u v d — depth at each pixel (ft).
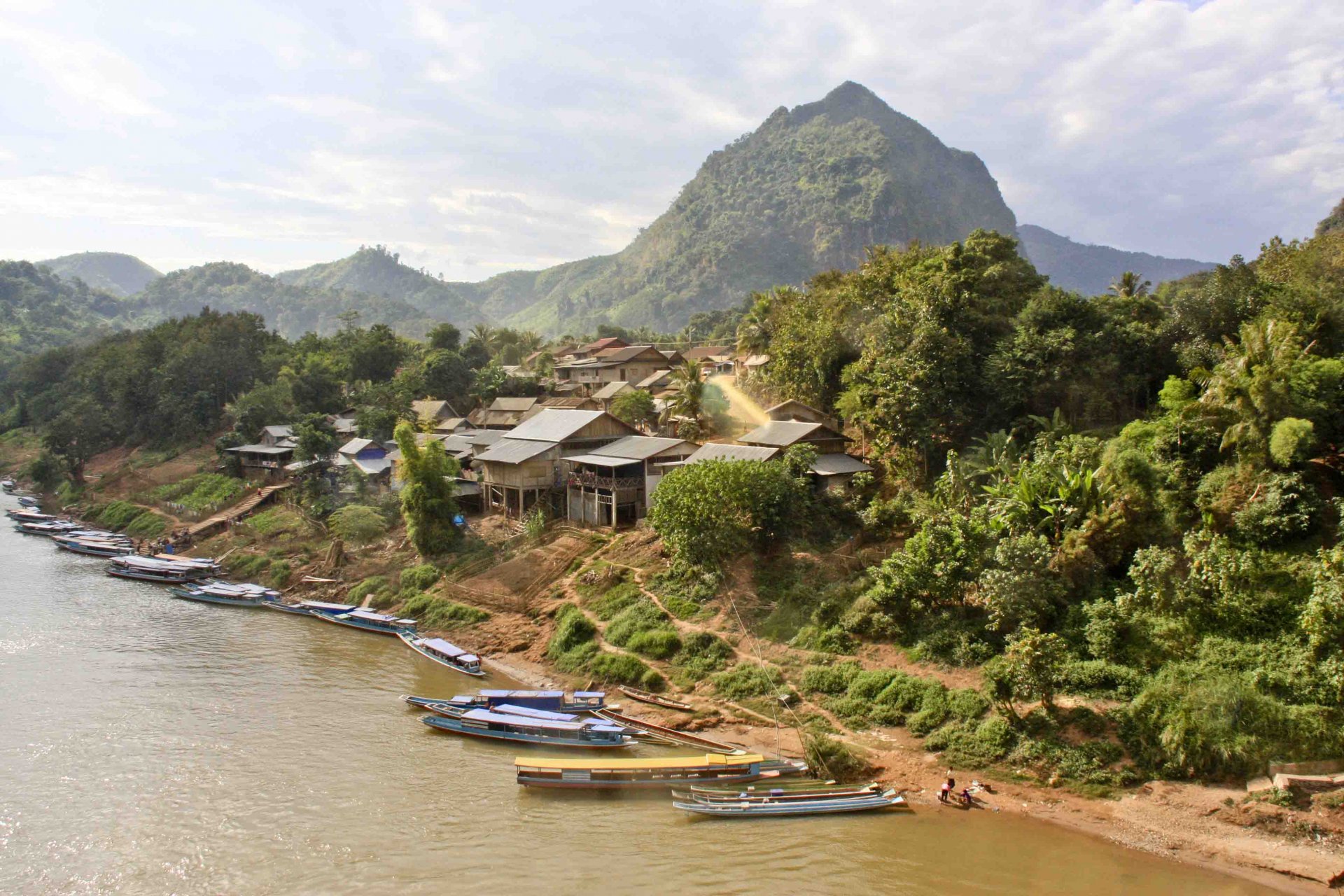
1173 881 89.15
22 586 229.66
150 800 109.91
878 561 154.71
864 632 140.56
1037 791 106.52
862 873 92.63
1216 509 127.13
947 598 137.18
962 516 141.90
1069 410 175.01
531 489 224.12
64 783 114.32
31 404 508.53
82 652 171.63
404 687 153.07
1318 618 102.83
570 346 506.07
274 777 116.88
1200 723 102.73
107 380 442.09
